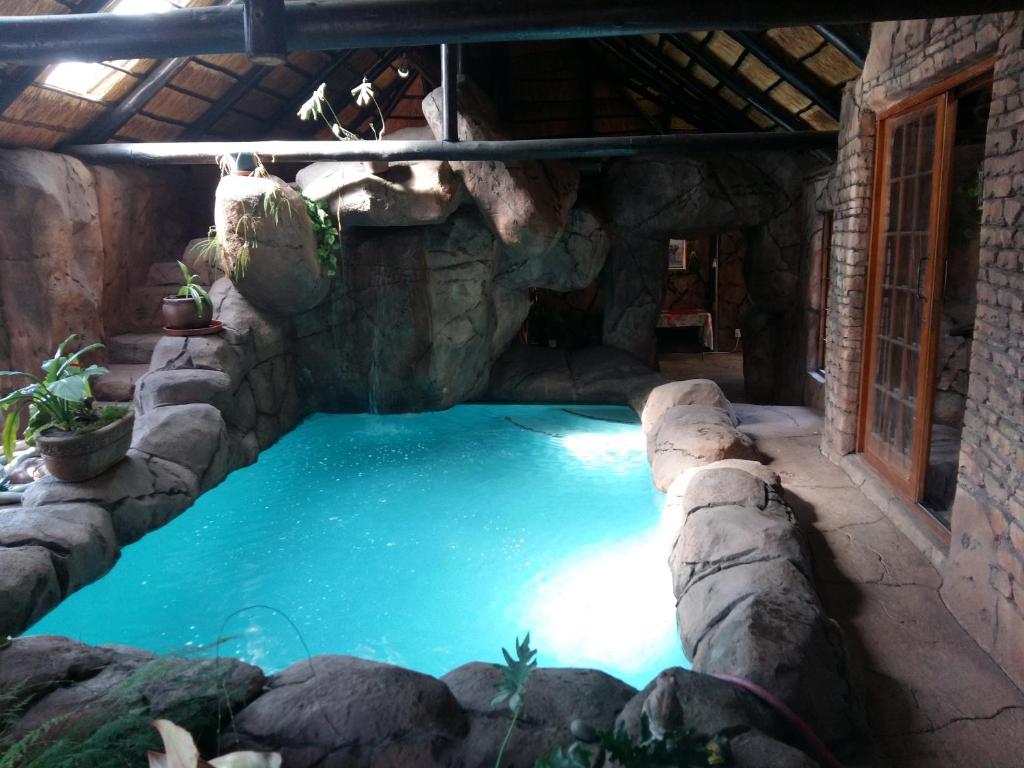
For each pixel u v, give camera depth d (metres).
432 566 4.66
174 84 6.90
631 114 10.49
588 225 8.39
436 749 2.24
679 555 3.86
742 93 6.88
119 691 2.30
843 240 5.28
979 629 3.09
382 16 2.88
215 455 5.79
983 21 3.10
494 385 8.75
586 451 6.93
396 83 10.73
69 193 6.58
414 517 5.43
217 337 6.60
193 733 2.21
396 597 4.29
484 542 5.00
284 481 6.14
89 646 2.81
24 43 3.07
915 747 2.50
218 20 3.00
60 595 4.02
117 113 6.74
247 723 2.31
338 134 7.29
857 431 5.25
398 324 7.71
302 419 7.94
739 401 9.66
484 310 8.12
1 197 6.09
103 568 4.40
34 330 6.45
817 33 5.06
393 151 6.71
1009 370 2.90
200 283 7.93
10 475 5.08
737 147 6.53
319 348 7.89
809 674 2.54
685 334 13.06
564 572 4.55
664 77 8.68
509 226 7.44
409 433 7.50
